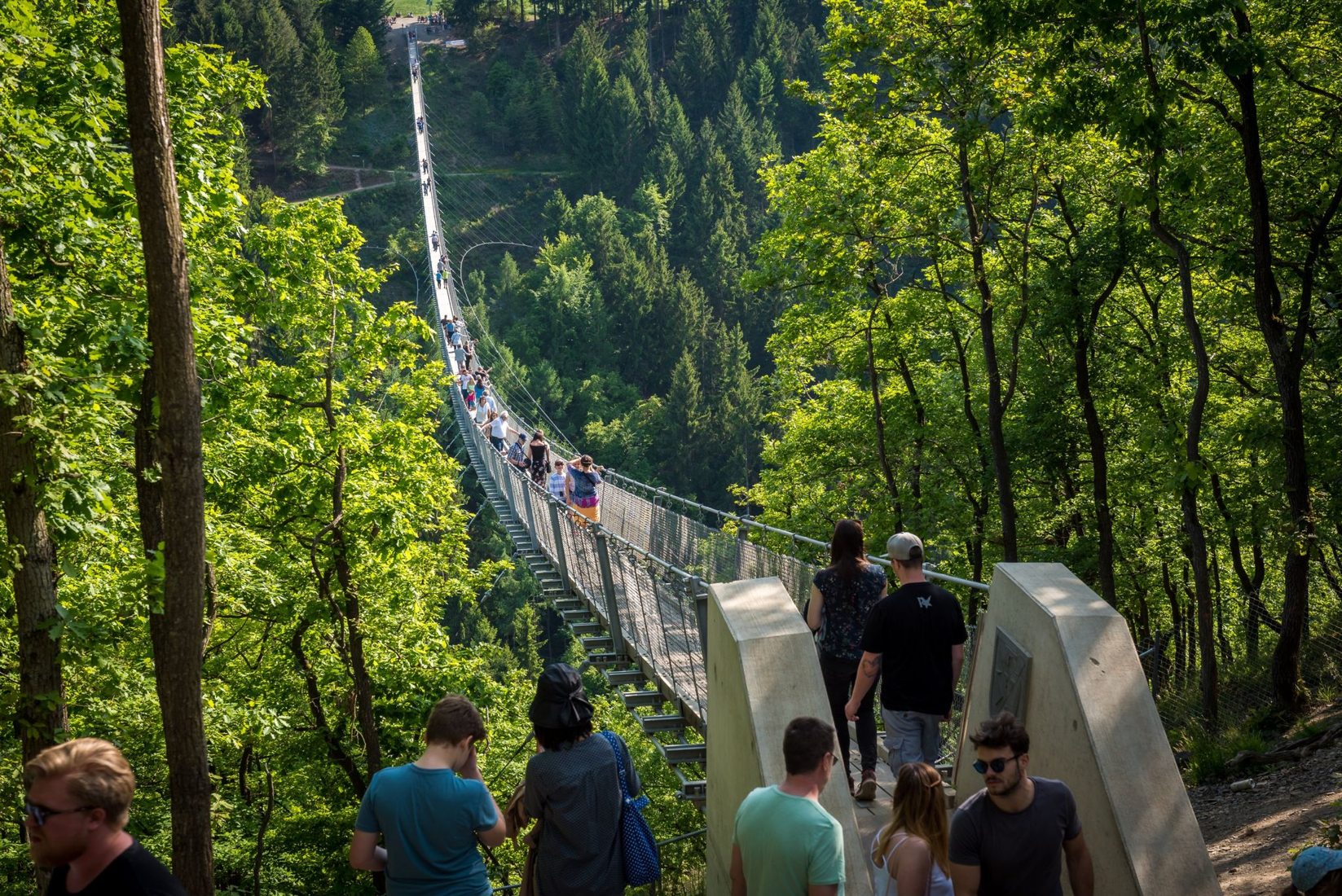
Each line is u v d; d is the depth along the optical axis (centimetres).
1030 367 2153
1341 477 1545
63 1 1106
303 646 1744
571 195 17062
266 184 16200
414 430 1666
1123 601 2481
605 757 408
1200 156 1423
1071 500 2188
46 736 802
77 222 1050
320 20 19275
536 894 413
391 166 17400
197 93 1228
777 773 450
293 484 1579
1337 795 837
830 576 600
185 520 703
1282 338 1391
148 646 1332
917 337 2414
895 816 378
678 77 18062
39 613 799
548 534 1872
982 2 1343
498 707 2128
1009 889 360
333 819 1748
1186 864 413
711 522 10588
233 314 1441
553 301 13088
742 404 11506
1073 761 448
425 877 381
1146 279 2030
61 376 798
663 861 2558
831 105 1852
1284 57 1430
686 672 976
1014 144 1781
